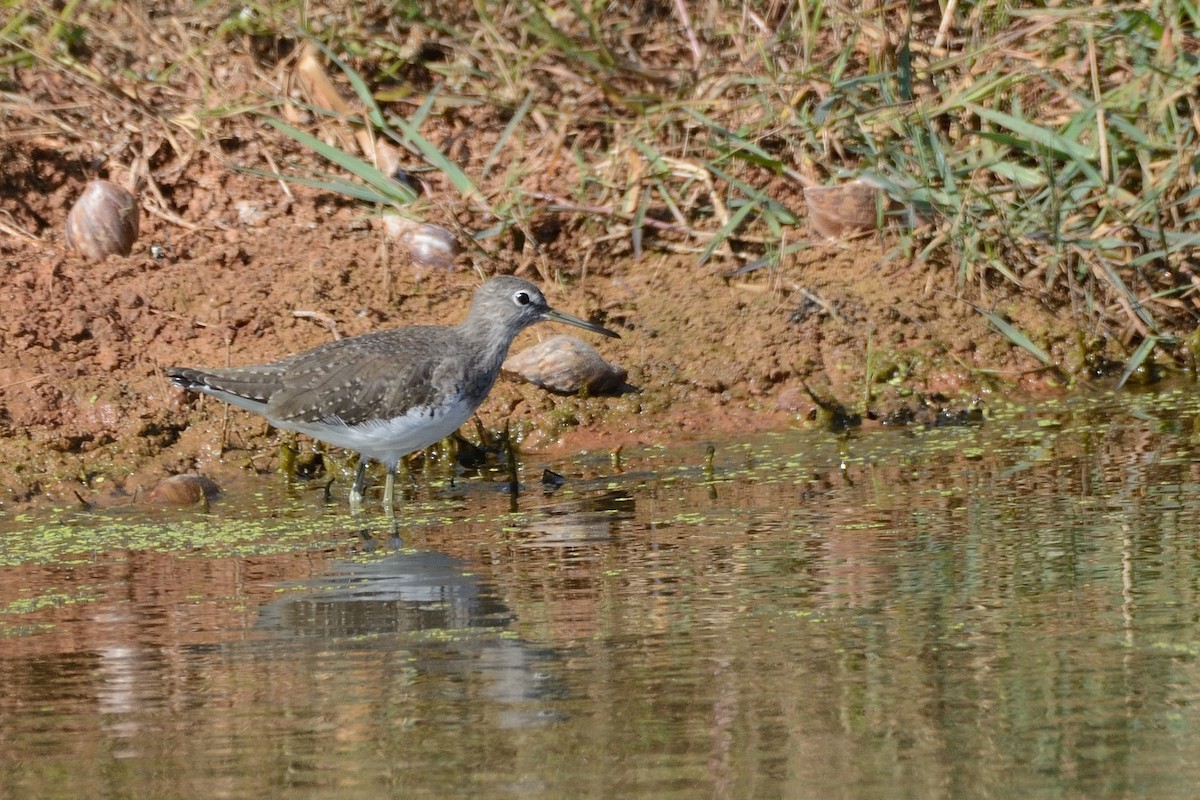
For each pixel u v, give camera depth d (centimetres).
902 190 1944
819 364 1831
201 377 1577
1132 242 1927
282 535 1421
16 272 1858
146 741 925
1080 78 2008
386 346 1575
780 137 2092
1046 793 834
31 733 940
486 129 2147
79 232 1897
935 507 1393
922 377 1817
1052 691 962
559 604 1157
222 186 2036
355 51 2175
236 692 998
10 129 2034
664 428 1752
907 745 897
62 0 2242
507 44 2194
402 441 1554
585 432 1755
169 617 1163
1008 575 1181
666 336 1870
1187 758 870
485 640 1080
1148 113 1947
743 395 1797
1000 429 1691
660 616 1118
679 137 2109
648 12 2278
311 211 2017
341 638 1098
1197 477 1437
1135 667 993
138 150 2059
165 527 1467
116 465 1641
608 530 1373
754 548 1286
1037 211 1906
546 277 1944
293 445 1694
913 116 1989
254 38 2206
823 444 1673
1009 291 1944
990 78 2005
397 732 930
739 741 905
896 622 1086
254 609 1175
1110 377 1845
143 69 2181
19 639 1120
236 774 877
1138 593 1127
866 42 2105
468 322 1628
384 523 1452
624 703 961
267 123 2120
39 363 1738
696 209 2044
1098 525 1301
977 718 927
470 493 1562
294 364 1575
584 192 2034
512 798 842
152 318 1816
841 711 942
